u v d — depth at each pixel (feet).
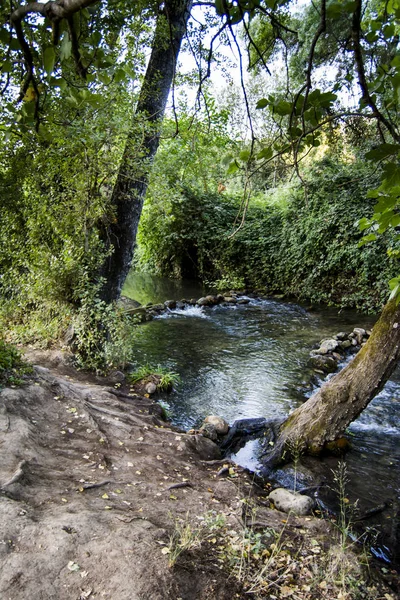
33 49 5.61
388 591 8.24
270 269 42.93
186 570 7.63
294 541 9.29
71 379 17.92
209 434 14.92
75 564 7.43
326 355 23.57
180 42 16.71
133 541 8.04
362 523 10.84
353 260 34.06
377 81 4.04
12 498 9.02
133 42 15.52
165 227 48.29
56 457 11.41
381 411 17.34
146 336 27.12
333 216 35.35
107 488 10.28
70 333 20.33
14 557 7.39
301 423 14.01
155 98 20.13
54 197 20.81
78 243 20.35
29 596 6.78
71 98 5.54
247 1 4.73
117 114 17.38
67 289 20.57
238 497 10.91
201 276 49.88
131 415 15.06
